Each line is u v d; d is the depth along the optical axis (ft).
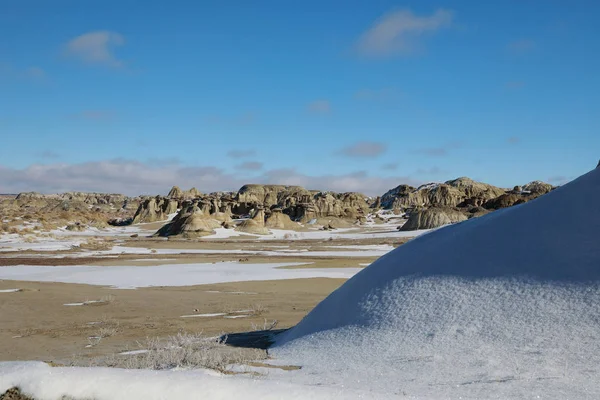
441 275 37.99
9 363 22.72
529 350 27.84
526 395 22.62
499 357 27.86
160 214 569.64
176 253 214.07
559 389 23.15
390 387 24.89
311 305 70.69
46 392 19.57
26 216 340.80
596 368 24.91
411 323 34.27
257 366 31.09
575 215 36.99
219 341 42.80
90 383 19.86
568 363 25.88
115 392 19.42
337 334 37.19
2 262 157.48
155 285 97.35
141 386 19.61
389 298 38.24
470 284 35.68
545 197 40.63
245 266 139.33
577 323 28.84
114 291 86.74
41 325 56.34
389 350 31.76
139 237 380.58
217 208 528.63
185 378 20.61
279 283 98.17
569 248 34.55
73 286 94.58
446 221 390.42
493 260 36.88
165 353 33.22
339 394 20.31
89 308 68.44
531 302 31.76
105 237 358.84
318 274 115.34
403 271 40.96
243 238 368.07
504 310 32.04
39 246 224.12
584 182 39.55
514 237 37.99
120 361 32.40
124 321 58.49
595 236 34.47
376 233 402.11
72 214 446.60
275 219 477.77
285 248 253.65
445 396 22.91
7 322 58.39
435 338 31.71
